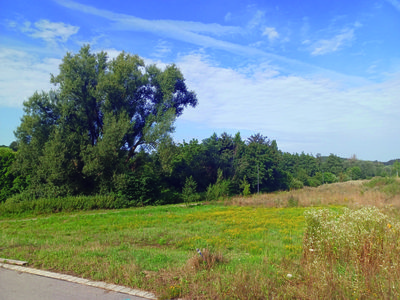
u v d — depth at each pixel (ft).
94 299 17.11
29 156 99.04
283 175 198.80
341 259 21.97
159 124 111.75
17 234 41.55
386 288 16.88
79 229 46.44
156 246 33.30
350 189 111.24
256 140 237.04
